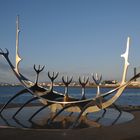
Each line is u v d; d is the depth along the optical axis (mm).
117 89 17812
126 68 17734
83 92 19141
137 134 14820
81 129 15797
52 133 14609
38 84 19234
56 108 19219
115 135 14500
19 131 14930
